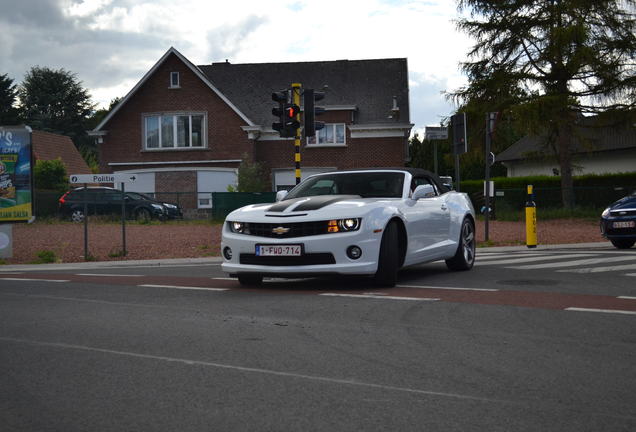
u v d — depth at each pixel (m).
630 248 14.93
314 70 39.12
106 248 15.48
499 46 27.98
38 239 17.77
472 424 3.37
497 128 27.95
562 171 28.52
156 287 8.64
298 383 4.12
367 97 37.28
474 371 4.34
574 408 3.60
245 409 3.63
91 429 3.36
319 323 5.95
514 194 29.73
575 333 5.44
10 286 9.03
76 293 8.17
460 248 10.05
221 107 34.34
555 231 20.72
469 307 6.71
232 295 7.79
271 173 35.84
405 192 8.95
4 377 4.32
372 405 3.68
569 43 25.88
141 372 4.40
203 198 34.47
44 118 71.25
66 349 5.08
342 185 9.20
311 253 7.81
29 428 3.38
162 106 34.53
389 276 8.08
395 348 4.98
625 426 3.33
